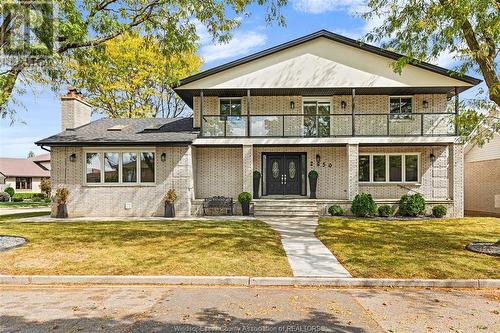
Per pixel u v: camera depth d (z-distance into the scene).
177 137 16.81
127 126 19.09
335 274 7.09
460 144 16.77
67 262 7.76
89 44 11.21
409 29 10.30
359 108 18.72
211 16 13.02
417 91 18.00
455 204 16.62
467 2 8.27
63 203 16.23
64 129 18.48
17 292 6.31
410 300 5.88
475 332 4.55
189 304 5.61
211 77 17.52
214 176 18.70
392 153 18.62
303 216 16.31
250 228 12.34
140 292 6.28
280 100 19.02
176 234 10.91
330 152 18.69
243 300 5.84
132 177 16.70
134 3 12.11
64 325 4.76
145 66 28.02
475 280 6.73
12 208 26.97
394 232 11.67
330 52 17.42
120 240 9.97
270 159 19.11
